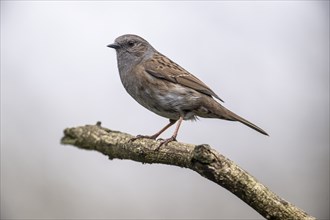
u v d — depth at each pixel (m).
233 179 7.60
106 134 9.84
